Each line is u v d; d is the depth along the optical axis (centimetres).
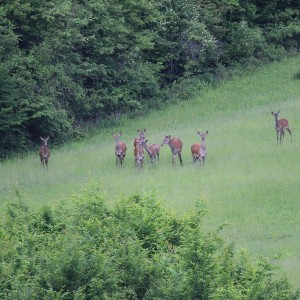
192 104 9956
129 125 9338
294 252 4428
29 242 3372
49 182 6431
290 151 6781
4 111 8444
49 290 2798
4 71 8562
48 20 9331
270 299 2938
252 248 4500
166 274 3052
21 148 8706
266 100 9619
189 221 3666
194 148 6631
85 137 9031
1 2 9412
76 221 3756
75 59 9638
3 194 6106
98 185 4100
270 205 5403
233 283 3014
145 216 3606
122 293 2930
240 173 6238
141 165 6712
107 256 3083
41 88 9106
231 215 5234
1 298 2905
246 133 7519
